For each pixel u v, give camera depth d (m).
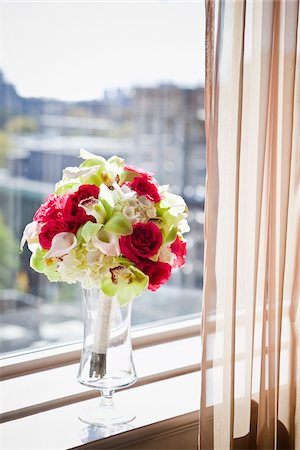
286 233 1.40
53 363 1.67
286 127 1.37
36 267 1.30
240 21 1.27
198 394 1.60
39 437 1.36
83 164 1.31
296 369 1.50
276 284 1.42
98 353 1.34
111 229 1.21
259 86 1.33
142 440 1.43
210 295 1.32
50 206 1.27
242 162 1.33
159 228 1.27
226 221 1.32
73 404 1.53
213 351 1.35
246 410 1.43
